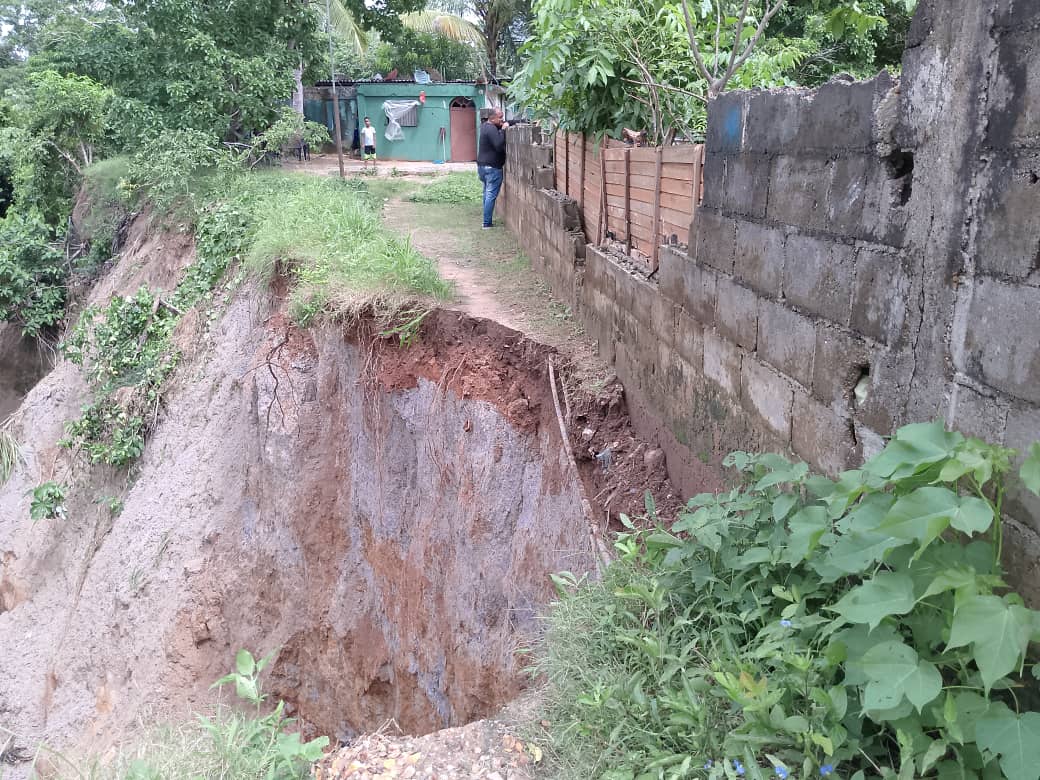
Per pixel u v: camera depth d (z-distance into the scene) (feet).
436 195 52.95
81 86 57.16
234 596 28.53
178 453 32.89
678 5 23.45
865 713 7.41
